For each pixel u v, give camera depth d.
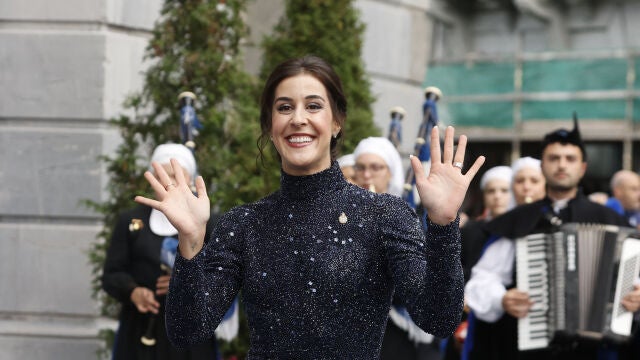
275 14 8.89
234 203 7.19
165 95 7.23
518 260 6.54
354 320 3.22
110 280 6.34
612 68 21.80
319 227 3.28
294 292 3.22
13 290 8.22
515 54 22.45
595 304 6.37
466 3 22.80
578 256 6.41
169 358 6.29
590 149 22.06
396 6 10.52
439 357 6.67
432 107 7.40
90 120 8.12
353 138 8.13
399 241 3.22
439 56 22.69
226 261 3.31
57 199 8.14
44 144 8.17
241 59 7.39
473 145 22.72
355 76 8.26
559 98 22.14
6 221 8.27
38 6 8.20
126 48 8.24
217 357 6.46
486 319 6.64
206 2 7.21
